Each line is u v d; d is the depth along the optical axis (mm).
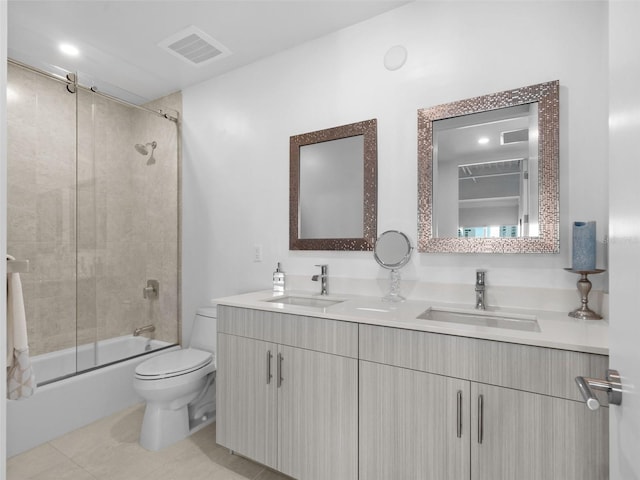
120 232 2629
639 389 478
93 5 1815
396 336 1298
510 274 1578
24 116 2170
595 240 1308
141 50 2242
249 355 1691
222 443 1773
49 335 2268
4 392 460
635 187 497
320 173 2084
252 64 2396
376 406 1335
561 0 1485
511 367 1097
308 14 1910
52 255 2293
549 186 1467
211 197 2592
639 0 481
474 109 1626
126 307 2650
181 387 1892
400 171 1846
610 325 638
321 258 2098
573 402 1010
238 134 2459
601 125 1402
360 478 1367
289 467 1550
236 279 2455
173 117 2770
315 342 1486
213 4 1823
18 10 1846
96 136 2504
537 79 1523
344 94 2021
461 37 1693
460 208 1668
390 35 1882
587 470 991
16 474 1664
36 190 2230
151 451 1859
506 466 1100
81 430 2072
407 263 1815
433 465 1221
